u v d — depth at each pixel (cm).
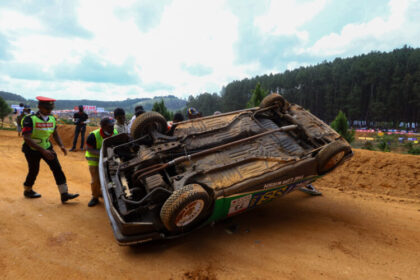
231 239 402
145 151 434
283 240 403
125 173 413
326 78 11688
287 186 423
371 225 468
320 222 475
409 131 7550
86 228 418
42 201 526
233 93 13762
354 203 583
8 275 290
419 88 8619
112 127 513
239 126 510
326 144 470
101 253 349
